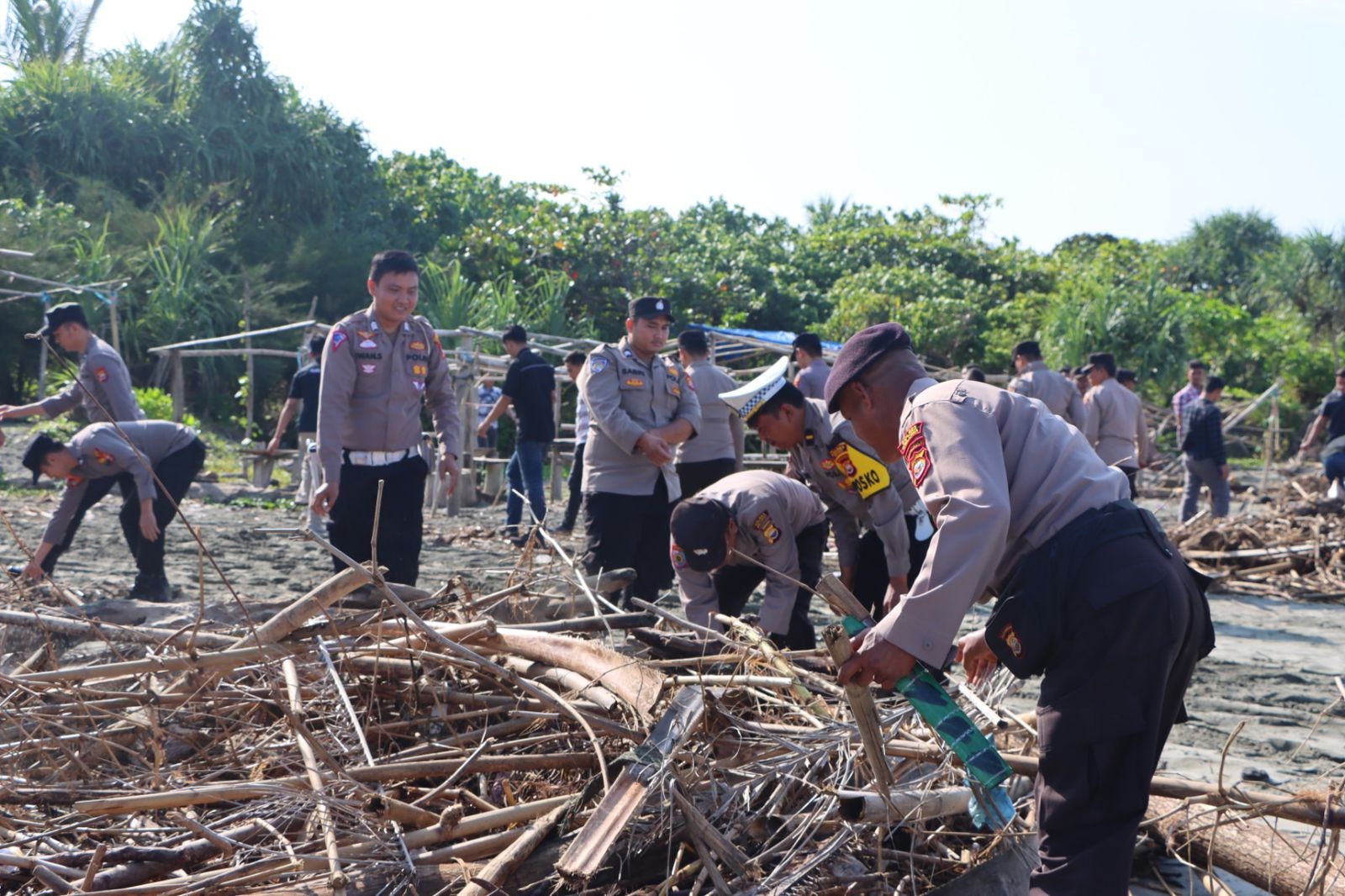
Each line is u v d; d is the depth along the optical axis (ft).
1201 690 19.19
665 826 8.42
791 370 59.72
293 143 88.22
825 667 11.21
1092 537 7.70
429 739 10.43
